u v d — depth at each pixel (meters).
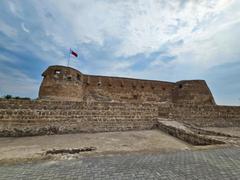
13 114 8.46
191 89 20.97
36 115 8.84
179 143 7.23
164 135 8.95
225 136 6.97
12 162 3.62
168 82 23.33
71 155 4.15
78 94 17.14
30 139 7.71
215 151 4.58
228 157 3.99
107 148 6.08
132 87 21.47
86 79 19.62
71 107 9.55
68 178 2.82
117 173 3.02
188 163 3.55
